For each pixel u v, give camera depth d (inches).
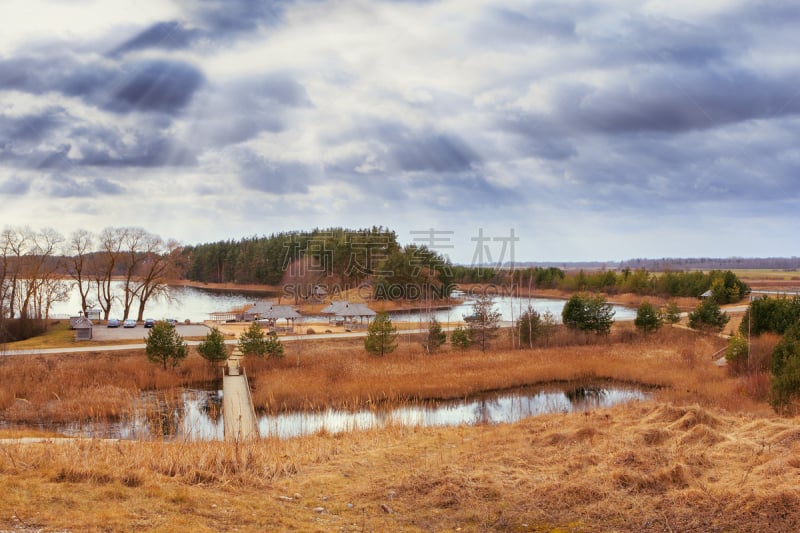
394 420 975.0
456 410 1269.7
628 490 418.9
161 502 376.8
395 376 1540.4
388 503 415.8
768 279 6446.9
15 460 434.3
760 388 1117.1
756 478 435.5
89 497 370.3
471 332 2108.8
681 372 1585.9
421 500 418.9
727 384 1309.1
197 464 477.1
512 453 548.4
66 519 329.7
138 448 518.9
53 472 404.8
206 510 375.6
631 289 4687.5
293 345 2022.6
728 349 1547.7
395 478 472.7
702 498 394.9
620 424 677.3
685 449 518.3
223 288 5861.2
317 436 729.0
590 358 1807.3
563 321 2346.2
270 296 5027.1
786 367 879.7
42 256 2620.6
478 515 388.5
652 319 2276.1
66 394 1307.8
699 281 4028.1
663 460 479.8
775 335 1578.5
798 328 1047.6
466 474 465.1
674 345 2064.5
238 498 411.2
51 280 2743.6
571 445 565.9
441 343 2009.1
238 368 1592.0
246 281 5880.9
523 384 1569.9
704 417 637.9
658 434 573.0
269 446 607.5
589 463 493.0
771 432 582.2
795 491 385.7
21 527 313.7
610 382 1593.3
